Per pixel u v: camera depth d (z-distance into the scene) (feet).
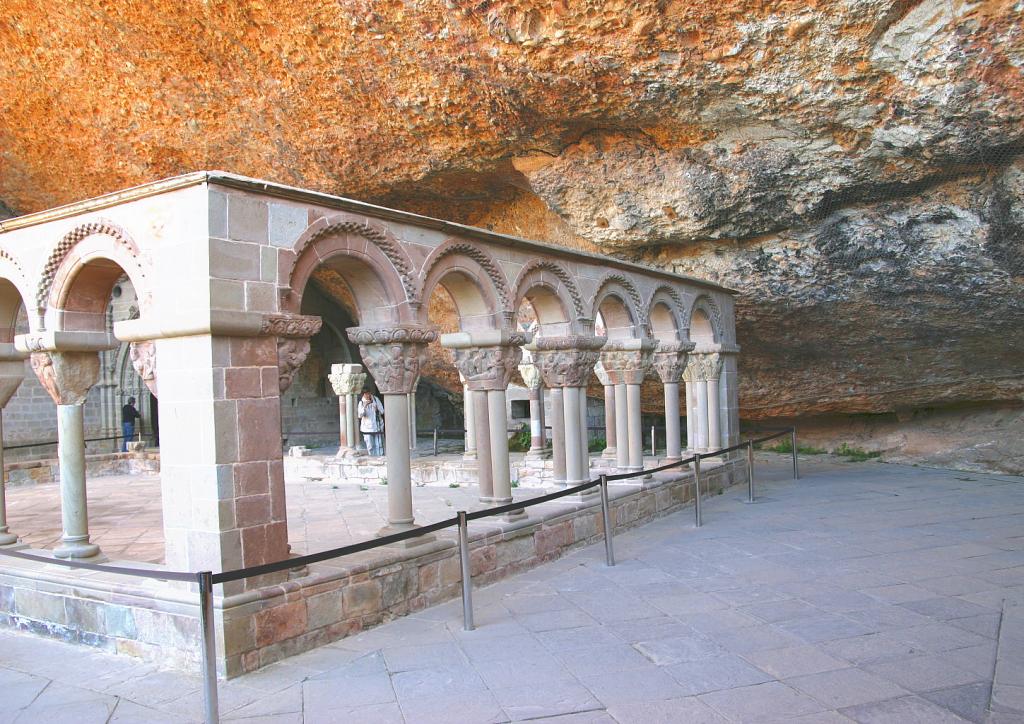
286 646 18.47
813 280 39.65
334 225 21.17
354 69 34.09
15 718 15.56
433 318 59.06
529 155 38.55
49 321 22.48
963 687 15.56
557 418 31.73
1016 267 33.76
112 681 17.54
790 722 14.26
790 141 32.37
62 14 36.55
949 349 42.83
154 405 79.87
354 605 20.22
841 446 57.21
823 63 27.96
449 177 41.70
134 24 35.55
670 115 32.78
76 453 23.25
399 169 41.14
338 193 44.21
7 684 17.65
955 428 51.08
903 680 15.99
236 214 18.62
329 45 33.17
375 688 16.48
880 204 34.73
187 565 18.44
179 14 34.22
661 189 36.81
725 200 35.96
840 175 33.04
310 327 20.10
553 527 28.14
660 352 39.45
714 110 31.83
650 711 14.89
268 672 17.62
